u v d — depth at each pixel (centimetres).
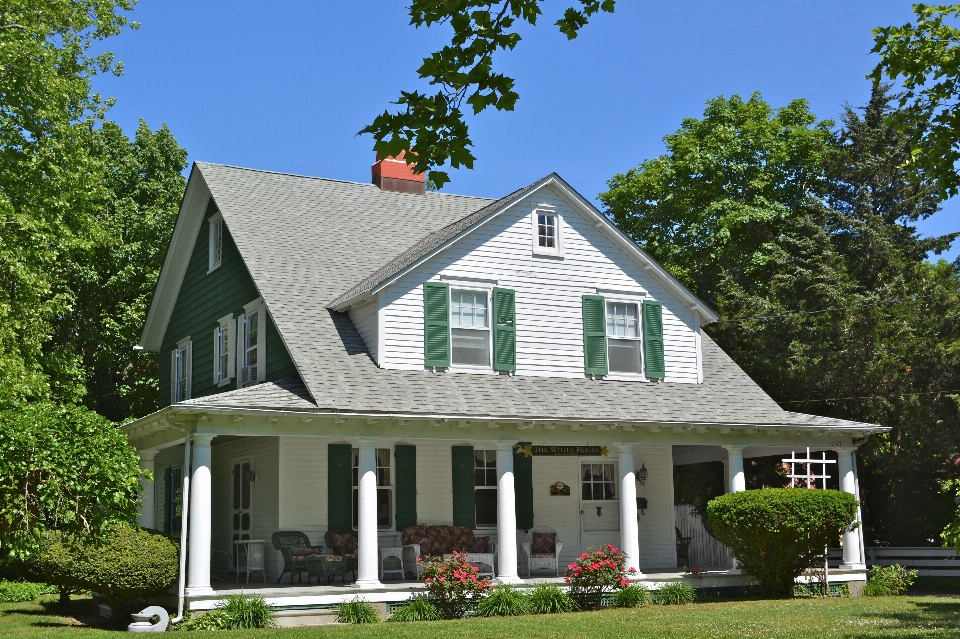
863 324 2966
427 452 2184
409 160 847
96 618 1853
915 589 2567
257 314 2248
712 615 1689
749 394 2369
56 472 1277
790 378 3033
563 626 1555
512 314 2159
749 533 2003
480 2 827
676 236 3822
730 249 3553
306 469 2066
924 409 2873
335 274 2262
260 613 1631
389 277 2008
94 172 2805
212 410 1662
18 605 2077
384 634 1463
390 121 837
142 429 1961
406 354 2028
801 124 3825
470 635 1448
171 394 2856
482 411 1920
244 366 2288
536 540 2178
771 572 2052
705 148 3750
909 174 1002
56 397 2928
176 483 2775
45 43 2612
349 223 2511
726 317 3259
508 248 2191
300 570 1955
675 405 2198
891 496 3100
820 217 3353
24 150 2550
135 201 3634
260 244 2264
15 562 2273
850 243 3294
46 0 2603
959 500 2889
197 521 1669
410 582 1941
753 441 2212
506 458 1950
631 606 1925
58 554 1647
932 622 1532
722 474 3284
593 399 2122
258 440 2169
